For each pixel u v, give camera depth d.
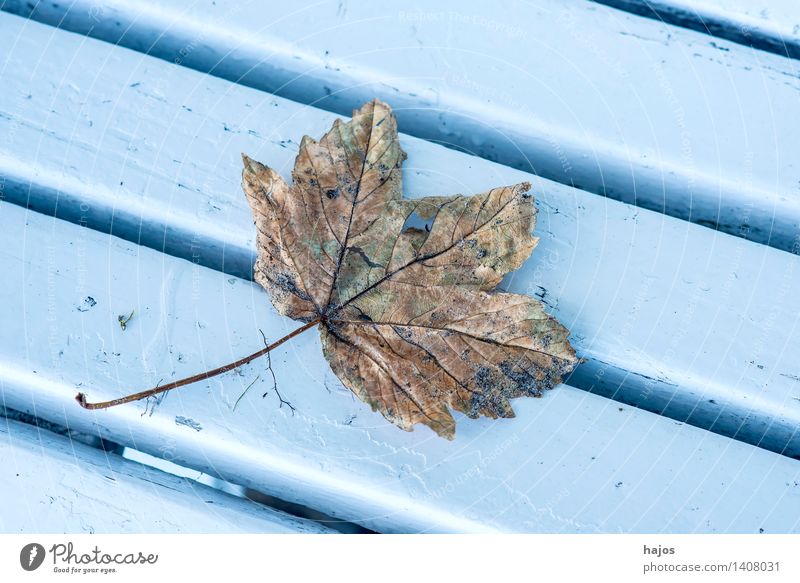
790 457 0.77
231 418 0.77
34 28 0.78
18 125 0.78
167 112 0.78
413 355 0.75
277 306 0.75
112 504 0.77
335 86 0.78
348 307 0.75
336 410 0.77
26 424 0.77
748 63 0.78
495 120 0.78
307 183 0.75
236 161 0.77
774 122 0.78
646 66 0.78
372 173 0.75
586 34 0.78
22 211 0.77
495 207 0.75
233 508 0.77
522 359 0.75
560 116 0.78
